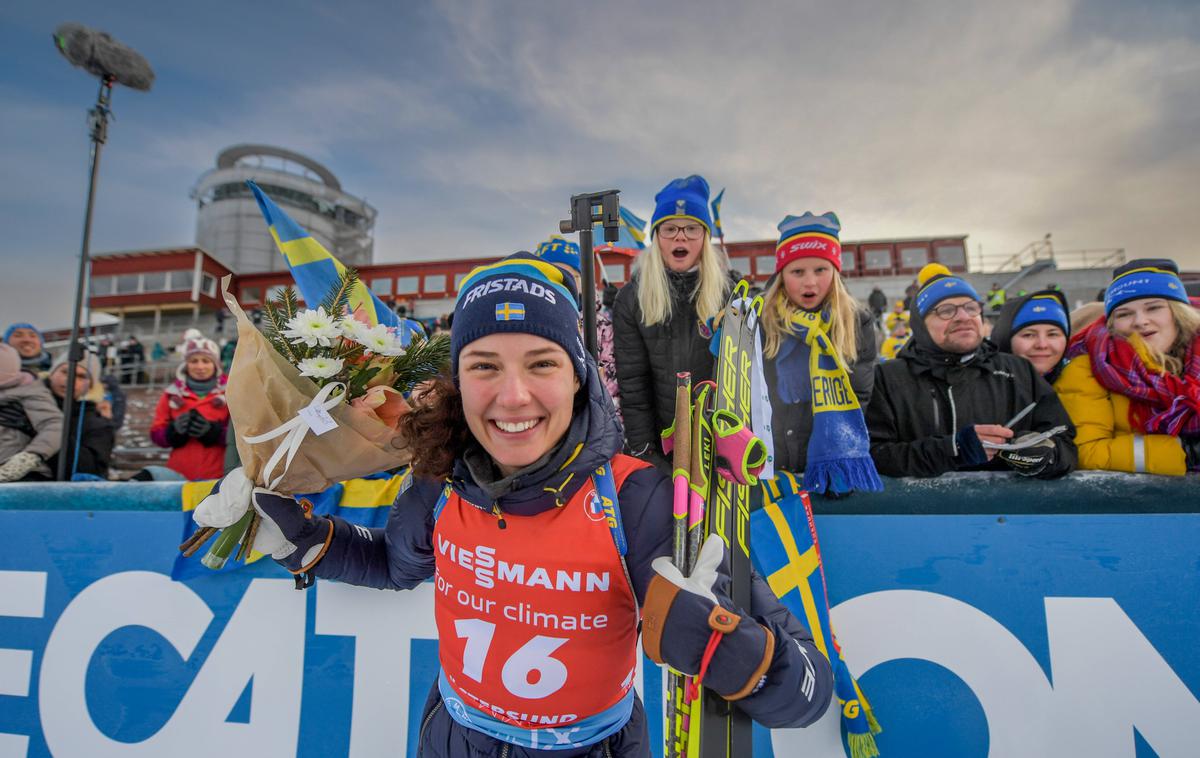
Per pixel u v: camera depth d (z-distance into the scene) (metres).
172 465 3.25
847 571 1.61
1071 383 1.85
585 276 1.52
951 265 23.61
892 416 1.90
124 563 1.87
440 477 0.99
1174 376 1.64
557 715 0.93
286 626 1.76
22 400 2.94
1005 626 1.53
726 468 0.89
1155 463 1.60
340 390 1.14
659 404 2.01
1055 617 1.51
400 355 1.23
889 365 1.98
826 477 1.62
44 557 1.91
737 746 0.89
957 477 1.65
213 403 3.30
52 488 1.94
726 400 1.05
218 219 33.53
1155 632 1.47
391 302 22.48
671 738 1.06
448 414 1.01
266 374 1.11
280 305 1.23
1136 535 1.52
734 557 0.92
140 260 26.22
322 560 1.18
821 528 1.64
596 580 0.91
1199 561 1.49
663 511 0.93
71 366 2.59
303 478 1.16
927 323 1.88
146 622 1.83
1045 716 1.48
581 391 1.00
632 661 1.00
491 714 0.97
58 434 2.91
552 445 0.94
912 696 1.53
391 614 1.72
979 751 1.49
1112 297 1.83
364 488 1.83
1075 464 1.65
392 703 1.68
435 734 1.07
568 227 1.56
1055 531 1.55
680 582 0.78
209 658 1.78
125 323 26.38
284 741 1.71
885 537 1.61
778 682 0.76
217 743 1.74
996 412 1.79
